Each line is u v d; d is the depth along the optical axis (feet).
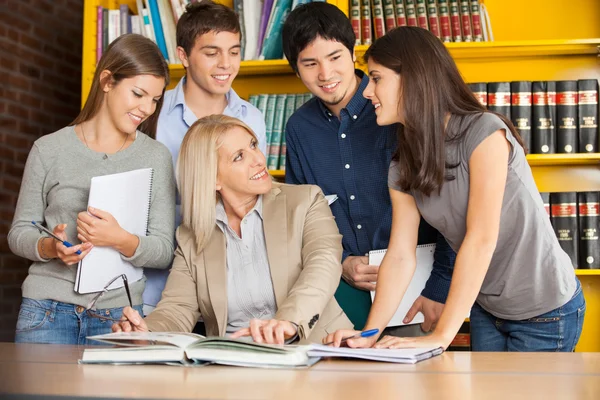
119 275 6.63
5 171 15.75
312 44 7.86
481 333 6.95
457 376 3.69
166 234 7.48
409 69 5.82
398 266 6.34
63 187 7.18
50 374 3.83
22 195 7.31
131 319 5.82
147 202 7.26
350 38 8.02
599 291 11.18
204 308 6.81
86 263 6.82
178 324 6.57
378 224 8.10
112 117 7.39
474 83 10.82
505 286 6.36
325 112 8.34
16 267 16.02
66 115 17.62
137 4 11.46
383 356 4.35
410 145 5.98
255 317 6.85
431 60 5.85
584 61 11.23
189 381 3.53
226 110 9.01
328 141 8.32
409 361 4.33
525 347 6.51
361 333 5.24
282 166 10.98
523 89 10.70
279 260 6.79
